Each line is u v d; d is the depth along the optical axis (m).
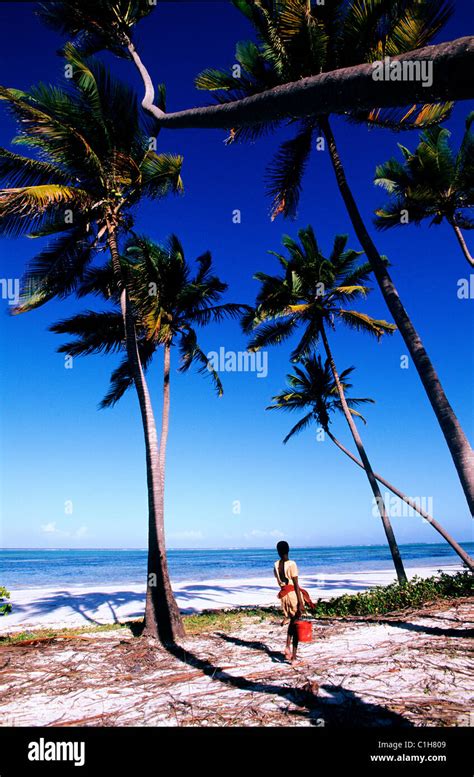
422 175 15.30
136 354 11.48
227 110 4.21
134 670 7.30
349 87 3.25
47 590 23.25
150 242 12.91
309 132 11.33
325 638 8.90
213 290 15.59
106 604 17.55
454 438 7.30
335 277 20.30
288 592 7.47
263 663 7.32
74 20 8.20
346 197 9.56
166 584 10.11
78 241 11.83
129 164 10.65
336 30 8.31
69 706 5.66
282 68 6.46
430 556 66.12
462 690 5.50
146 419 10.98
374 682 5.97
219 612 14.12
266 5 6.39
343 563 51.00
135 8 8.16
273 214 11.34
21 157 9.90
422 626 9.13
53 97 9.15
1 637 10.73
